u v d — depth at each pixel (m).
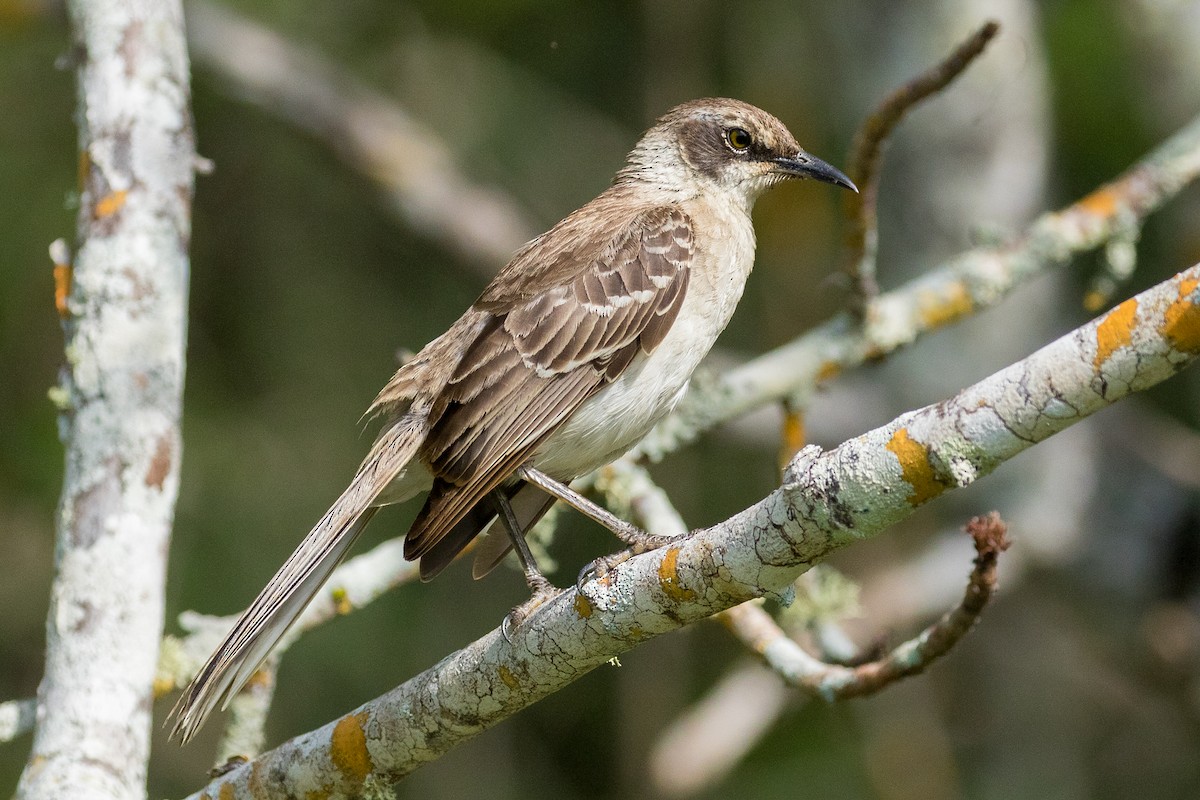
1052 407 4.78
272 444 12.90
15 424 12.14
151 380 7.16
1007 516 12.38
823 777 12.88
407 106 15.87
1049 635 13.77
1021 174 12.81
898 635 12.45
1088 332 4.74
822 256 14.49
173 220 7.47
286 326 13.70
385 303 14.41
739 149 8.77
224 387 13.23
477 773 13.10
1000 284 9.55
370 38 15.93
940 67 7.79
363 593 8.05
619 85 15.53
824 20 13.99
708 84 15.20
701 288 7.95
